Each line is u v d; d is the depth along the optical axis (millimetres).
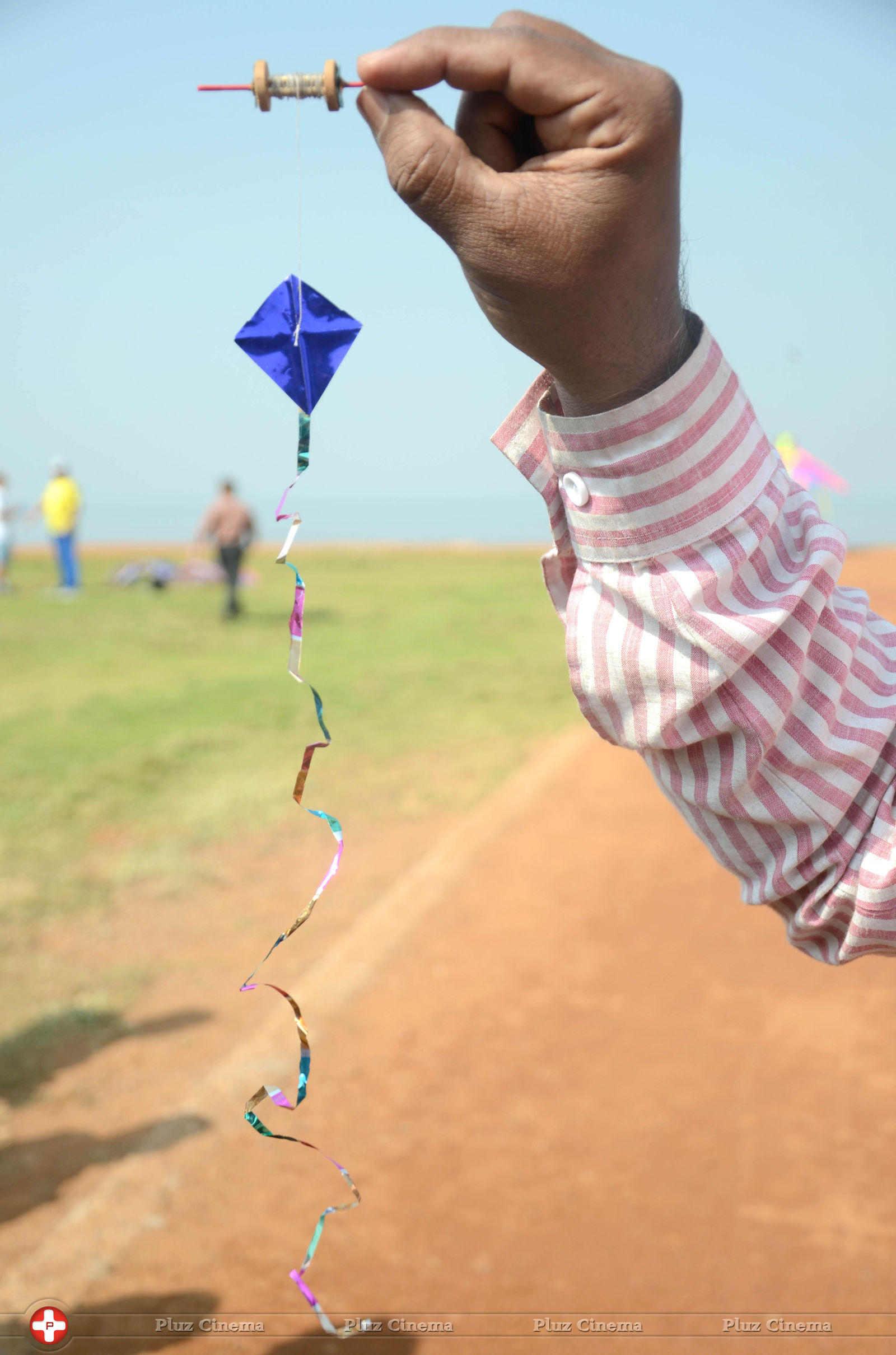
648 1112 3314
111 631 13062
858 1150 3068
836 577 919
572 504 914
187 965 4582
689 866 5316
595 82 683
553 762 7285
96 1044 3938
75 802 6695
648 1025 3838
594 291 741
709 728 921
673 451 862
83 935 4883
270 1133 939
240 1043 3912
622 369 825
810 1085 3402
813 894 988
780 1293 2539
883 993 3979
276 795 6863
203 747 7984
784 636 911
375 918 4867
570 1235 2789
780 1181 2955
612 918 4750
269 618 14305
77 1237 2854
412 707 9242
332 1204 2963
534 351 805
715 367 868
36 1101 3582
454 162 706
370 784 7082
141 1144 3307
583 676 950
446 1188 3014
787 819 949
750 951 4375
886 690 982
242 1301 2609
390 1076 3586
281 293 854
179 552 28062
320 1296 2604
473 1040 3789
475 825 6086
